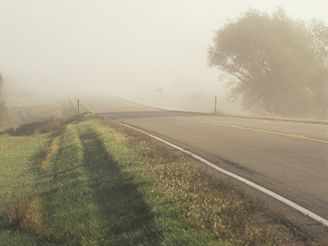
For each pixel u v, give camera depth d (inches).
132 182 352.5
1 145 887.7
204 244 214.8
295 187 317.4
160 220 255.1
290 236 220.2
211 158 449.1
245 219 244.1
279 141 563.8
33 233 288.7
